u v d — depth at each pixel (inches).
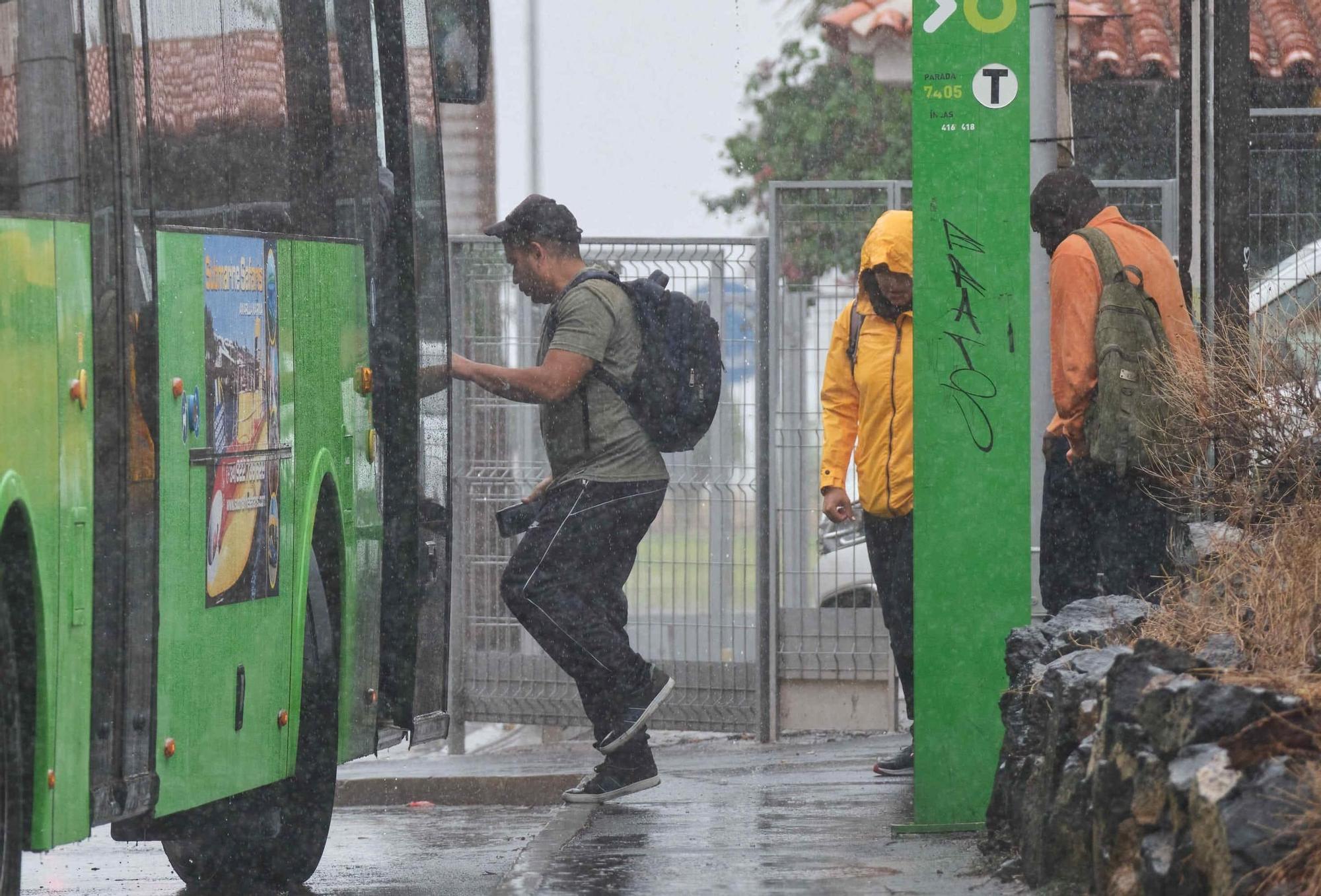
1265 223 1023.0
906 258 849.5
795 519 1091.3
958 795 677.9
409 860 810.8
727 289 1090.7
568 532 828.6
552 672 1131.9
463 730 1150.3
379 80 799.7
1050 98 881.5
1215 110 888.3
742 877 621.3
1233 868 419.5
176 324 591.5
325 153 737.6
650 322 842.8
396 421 791.1
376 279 783.1
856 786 856.3
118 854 845.8
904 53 1980.8
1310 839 417.1
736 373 1092.5
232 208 647.1
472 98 867.4
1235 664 518.0
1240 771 444.1
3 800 503.8
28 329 502.6
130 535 557.3
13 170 506.0
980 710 673.0
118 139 561.3
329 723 722.8
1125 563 754.2
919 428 668.1
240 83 662.5
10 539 496.7
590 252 1099.3
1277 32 1667.1
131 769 560.4
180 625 594.6
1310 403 652.1
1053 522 837.8
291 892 728.3
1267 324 678.5
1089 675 558.6
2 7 507.2
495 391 829.2
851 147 2165.4
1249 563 589.0
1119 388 718.5
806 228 1087.0
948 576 670.5
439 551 816.3
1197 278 924.6
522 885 622.2
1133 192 1101.7
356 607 748.0
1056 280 740.0
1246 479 650.8
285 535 676.7
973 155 663.1
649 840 717.3
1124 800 494.0
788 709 1095.0
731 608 1101.7
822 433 1082.7
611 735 823.1
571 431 838.5
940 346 666.8
